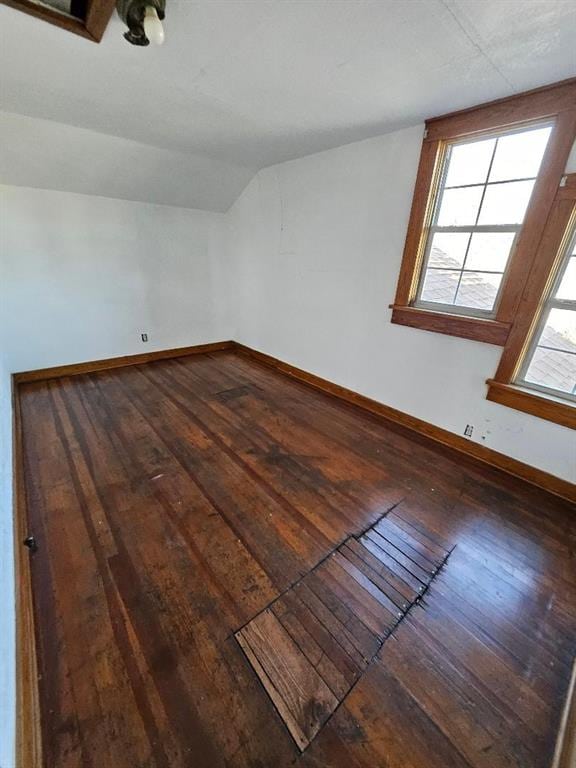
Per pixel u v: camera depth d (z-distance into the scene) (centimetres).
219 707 105
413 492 202
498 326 207
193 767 93
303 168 305
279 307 383
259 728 101
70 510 180
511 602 141
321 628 128
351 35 126
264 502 191
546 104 164
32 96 190
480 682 113
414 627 129
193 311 440
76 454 228
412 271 245
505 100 177
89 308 363
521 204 190
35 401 303
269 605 135
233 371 398
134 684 110
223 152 295
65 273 339
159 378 368
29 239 313
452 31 121
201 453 234
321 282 323
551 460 201
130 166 304
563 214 172
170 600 136
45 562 150
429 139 213
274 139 257
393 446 249
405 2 108
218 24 121
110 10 111
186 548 160
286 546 163
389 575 150
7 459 183
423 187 224
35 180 293
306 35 127
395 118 209
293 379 377
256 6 111
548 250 180
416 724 102
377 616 133
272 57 143
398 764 94
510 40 125
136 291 388
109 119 224
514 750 97
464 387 235
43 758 93
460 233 220
